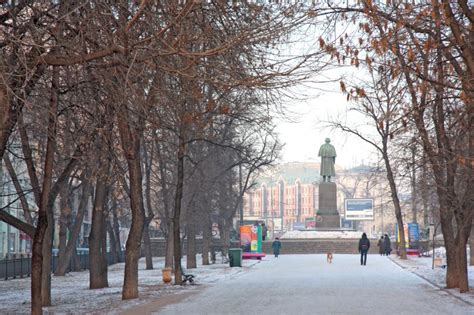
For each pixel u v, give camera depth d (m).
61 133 30.81
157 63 22.11
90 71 23.80
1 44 21.27
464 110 29.14
